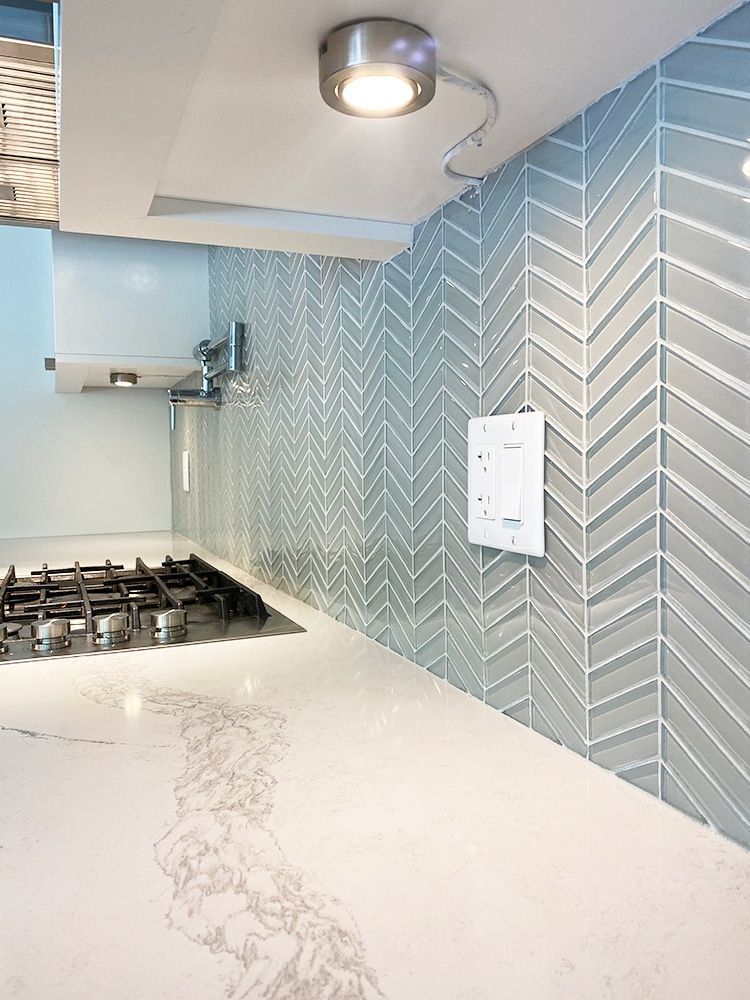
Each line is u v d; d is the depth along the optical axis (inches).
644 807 25.5
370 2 22.2
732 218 22.3
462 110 28.6
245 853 22.7
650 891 20.6
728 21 22.2
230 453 85.1
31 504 126.0
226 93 27.5
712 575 23.3
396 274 44.3
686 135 23.8
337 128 30.4
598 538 28.2
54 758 29.9
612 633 27.7
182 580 68.3
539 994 16.8
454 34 23.8
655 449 25.4
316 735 32.2
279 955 18.0
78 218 38.5
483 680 36.5
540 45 24.2
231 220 39.2
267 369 70.3
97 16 20.7
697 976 17.3
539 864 22.0
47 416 126.3
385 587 47.2
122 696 37.7
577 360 29.0
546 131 30.3
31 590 62.0
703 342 23.4
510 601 34.0
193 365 92.4
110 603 57.0
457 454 38.0
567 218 29.4
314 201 38.8
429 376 40.6
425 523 41.7
